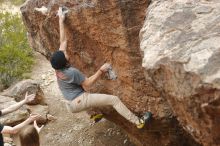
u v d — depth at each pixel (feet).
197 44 14.12
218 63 13.04
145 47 15.44
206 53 13.56
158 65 14.49
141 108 20.47
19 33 45.85
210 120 13.20
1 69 40.16
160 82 14.79
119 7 18.70
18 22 47.80
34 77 41.19
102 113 23.15
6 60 41.14
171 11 16.35
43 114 33.96
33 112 34.09
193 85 13.20
